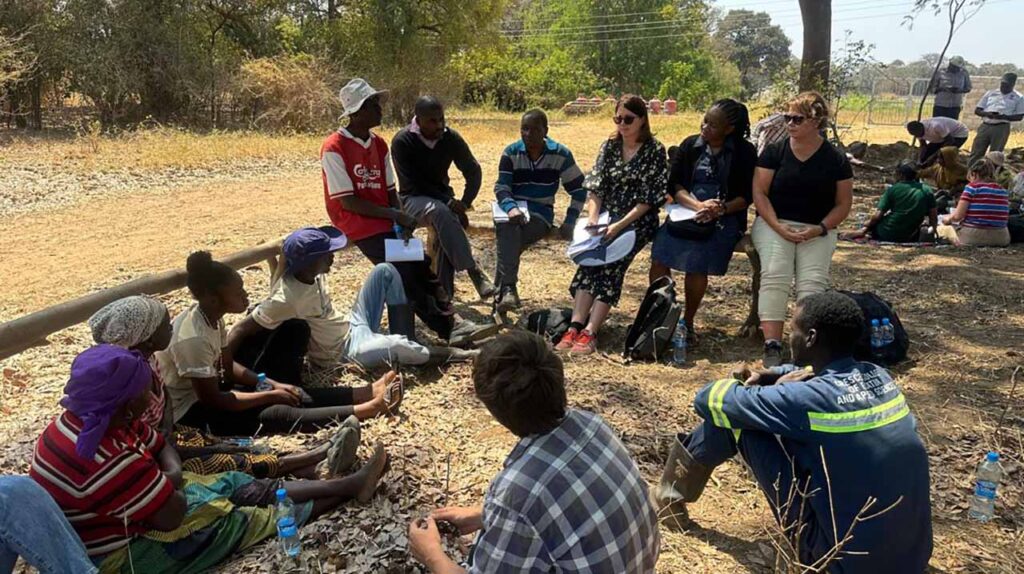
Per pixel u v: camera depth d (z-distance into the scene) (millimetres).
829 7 13680
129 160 13375
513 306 5914
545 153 6004
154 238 8539
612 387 4773
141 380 2641
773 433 2711
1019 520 3455
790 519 2777
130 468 2680
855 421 2592
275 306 4320
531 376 2004
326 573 2945
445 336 5418
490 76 38625
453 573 2303
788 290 5059
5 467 3594
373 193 5527
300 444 3938
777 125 5969
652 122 25594
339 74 23219
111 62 19109
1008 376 4961
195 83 20281
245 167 13812
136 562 2773
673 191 5441
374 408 4203
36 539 2467
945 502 3580
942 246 8445
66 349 5199
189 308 3816
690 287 5453
